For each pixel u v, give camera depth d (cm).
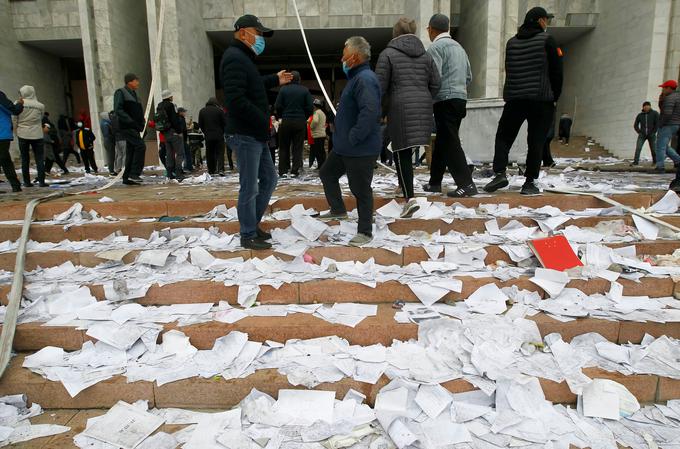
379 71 372
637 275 290
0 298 289
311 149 872
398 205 393
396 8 1791
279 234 354
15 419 216
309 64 2302
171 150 742
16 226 362
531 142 419
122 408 220
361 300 290
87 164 1141
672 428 200
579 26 1794
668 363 230
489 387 214
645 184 522
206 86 1792
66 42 1859
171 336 253
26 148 679
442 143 426
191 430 206
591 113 1844
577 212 383
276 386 223
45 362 242
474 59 1620
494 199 404
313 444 193
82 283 293
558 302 275
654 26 1470
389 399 213
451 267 307
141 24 1811
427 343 249
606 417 204
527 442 190
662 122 823
